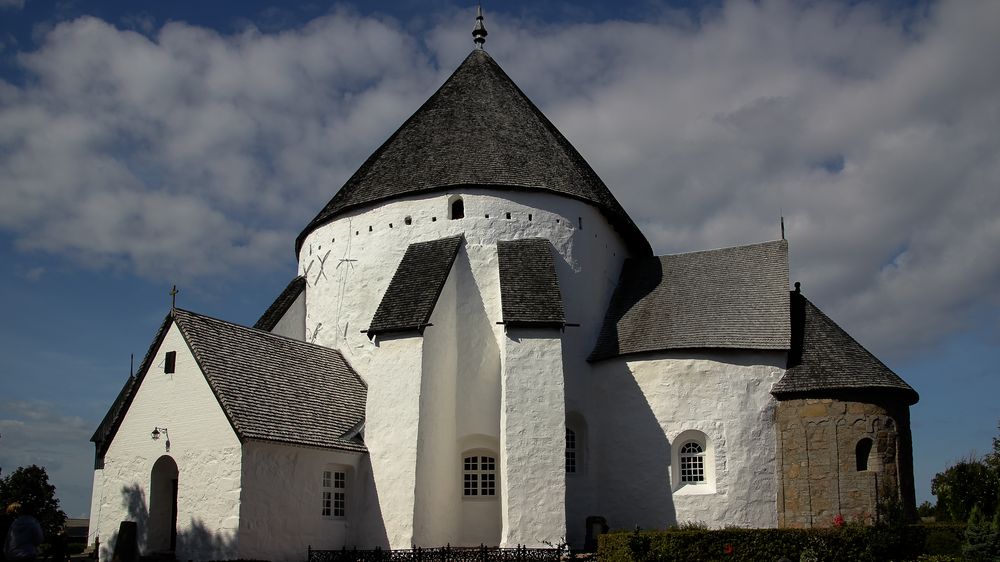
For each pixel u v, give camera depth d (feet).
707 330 123.24
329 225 138.51
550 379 111.34
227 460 96.68
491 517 115.96
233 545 94.02
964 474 122.21
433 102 146.00
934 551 93.61
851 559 89.86
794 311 127.44
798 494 113.50
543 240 125.90
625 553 90.89
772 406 117.80
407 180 131.23
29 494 158.71
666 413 120.26
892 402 114.42
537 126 142.72
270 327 131.85
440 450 113.19
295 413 106.73
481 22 161.07
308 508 103.55
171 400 102.47
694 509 115.96
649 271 140.46
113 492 104.32
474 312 123.03
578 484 122.93
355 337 128.98
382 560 100.07
